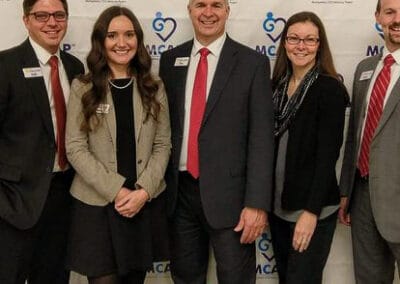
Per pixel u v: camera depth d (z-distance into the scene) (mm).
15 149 1841
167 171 1997
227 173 1875
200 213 1957
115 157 1791
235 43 1944
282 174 1942
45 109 1858
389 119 1826
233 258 1936
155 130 1871
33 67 1866
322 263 1978
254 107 1847
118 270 1793
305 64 1911
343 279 2525
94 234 1795
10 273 1877
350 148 2129
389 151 1829
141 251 1847
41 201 1851
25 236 1887
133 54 1830
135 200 1771
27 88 1835
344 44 2379
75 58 2133
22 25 2330
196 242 2068
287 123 1923
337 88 1871
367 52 2385
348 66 2393
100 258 1796
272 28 2363
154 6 2340
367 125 1957
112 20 1789
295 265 1939
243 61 1884
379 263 2043
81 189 1828
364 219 2018
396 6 1832
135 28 1833
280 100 1979
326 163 1838
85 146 1786
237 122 1865
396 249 1925
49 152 1879
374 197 1879
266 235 2475
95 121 1769
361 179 2014
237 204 1899
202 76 1920
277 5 2346
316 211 1839
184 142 1935
